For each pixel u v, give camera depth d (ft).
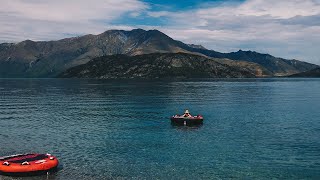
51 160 149.48
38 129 244.63
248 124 265.34
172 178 141.79
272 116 310.86
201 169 152.66
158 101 449.89
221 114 324.60
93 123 270.67
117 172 148.46
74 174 145.59
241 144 196.95
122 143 200.13
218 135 222.28
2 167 142.92
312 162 162.40
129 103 423.23
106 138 213.66
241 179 140.97
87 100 466.70
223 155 173.99
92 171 149.59
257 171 150.10
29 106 392.68
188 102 436.76
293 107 385.70
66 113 330.95
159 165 157.99
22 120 286.46
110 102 437.17
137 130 240.53
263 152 179.42
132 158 168.76
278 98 508.53
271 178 142.20
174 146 192.85
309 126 255.50
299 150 183.52
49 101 454.40
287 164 159.53
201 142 202.39
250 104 416.87
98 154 175.83
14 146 193.57
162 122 275.59
